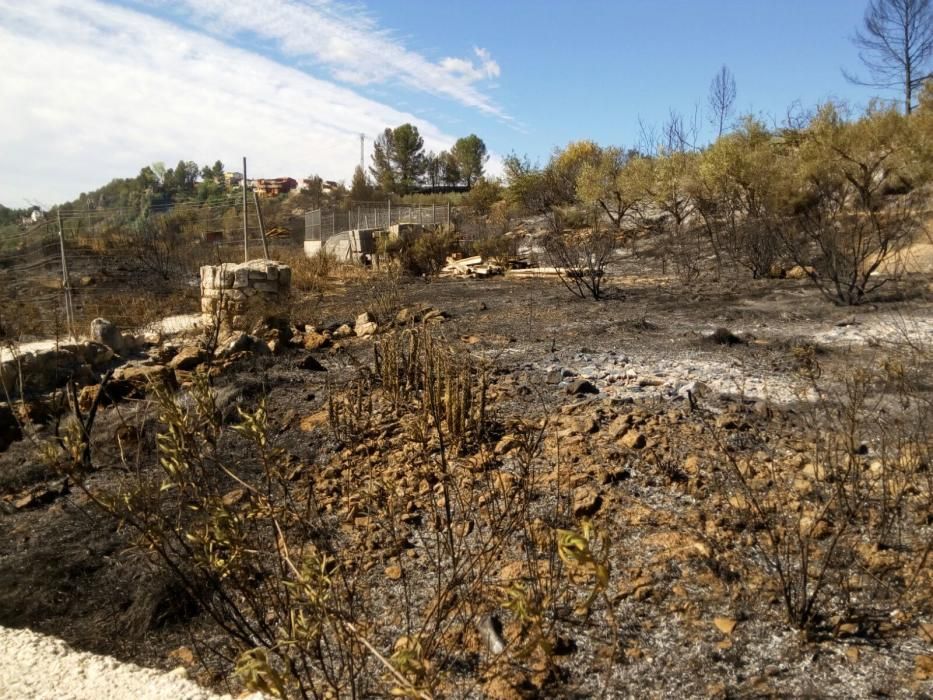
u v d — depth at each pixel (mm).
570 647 2670
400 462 4387
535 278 16469
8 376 6129
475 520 3508
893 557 3135
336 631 2086
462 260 19219
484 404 4754
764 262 13945
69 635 3010
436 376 5145
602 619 2824
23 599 3281
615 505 3699
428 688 2008
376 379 6289
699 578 3072
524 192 30281
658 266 17406
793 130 20516
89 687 2531
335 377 6570
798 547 3252
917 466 3787
